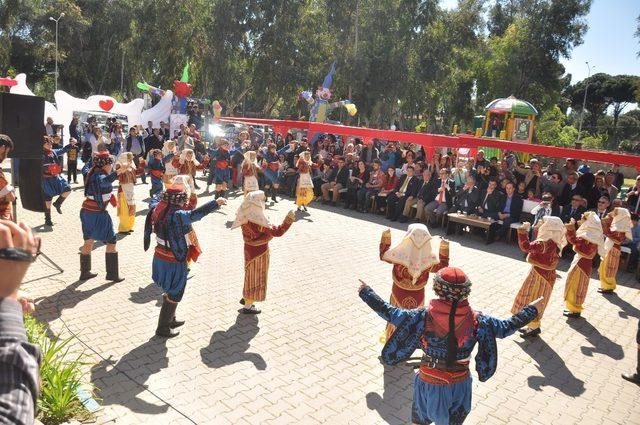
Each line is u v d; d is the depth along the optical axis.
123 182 10.12
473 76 43.31
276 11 38.56
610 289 8.82
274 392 4.98
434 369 3.62
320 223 12.89
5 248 1.34
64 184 10.53
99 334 5.93
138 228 10.89
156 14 39.53
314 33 40.03
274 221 12.80
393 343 3.70
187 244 5.84
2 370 1.25
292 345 6.02
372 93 39.31
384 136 15.39
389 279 8.61
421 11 38.41
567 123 81.44
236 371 5.33
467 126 45.59
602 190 12.02
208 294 7.45
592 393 5.44
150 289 7.39
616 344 6.73
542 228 6.62
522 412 4.99
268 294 7.61
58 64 45.91
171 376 5.14
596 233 7.28
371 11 38.41
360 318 6.92
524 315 3.66
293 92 41.47
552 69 40.56
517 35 39.94
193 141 17.98
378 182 14.44
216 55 38.56
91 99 21.20
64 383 4.29
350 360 5.74
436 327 3.59
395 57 38.41
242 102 47.72
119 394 4.75
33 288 7.14
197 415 4.51
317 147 18.50
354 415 4.69
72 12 41.91
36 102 7.13
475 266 9.95
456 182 13.83
